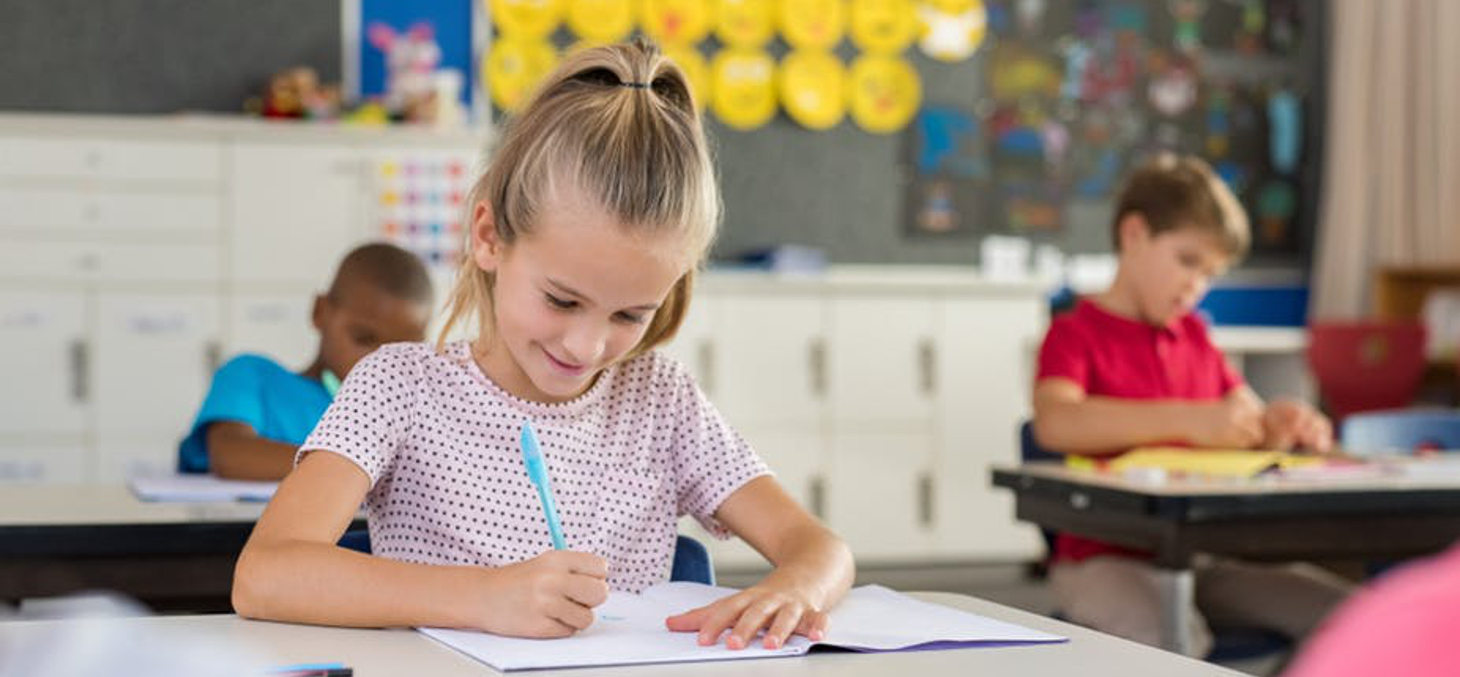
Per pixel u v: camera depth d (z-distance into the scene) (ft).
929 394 16.49
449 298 4.25
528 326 3.72
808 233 17.89
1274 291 19.35
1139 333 8.59
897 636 3.21
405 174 14.83
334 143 14.71
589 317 3.66
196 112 15.97
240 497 6.21
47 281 14.21
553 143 3.63
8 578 5.37
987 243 18.42
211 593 5.55
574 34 17.20
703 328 15.90
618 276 3.59
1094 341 8.52
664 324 4.22
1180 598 6.31
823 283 16.15
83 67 15.75
